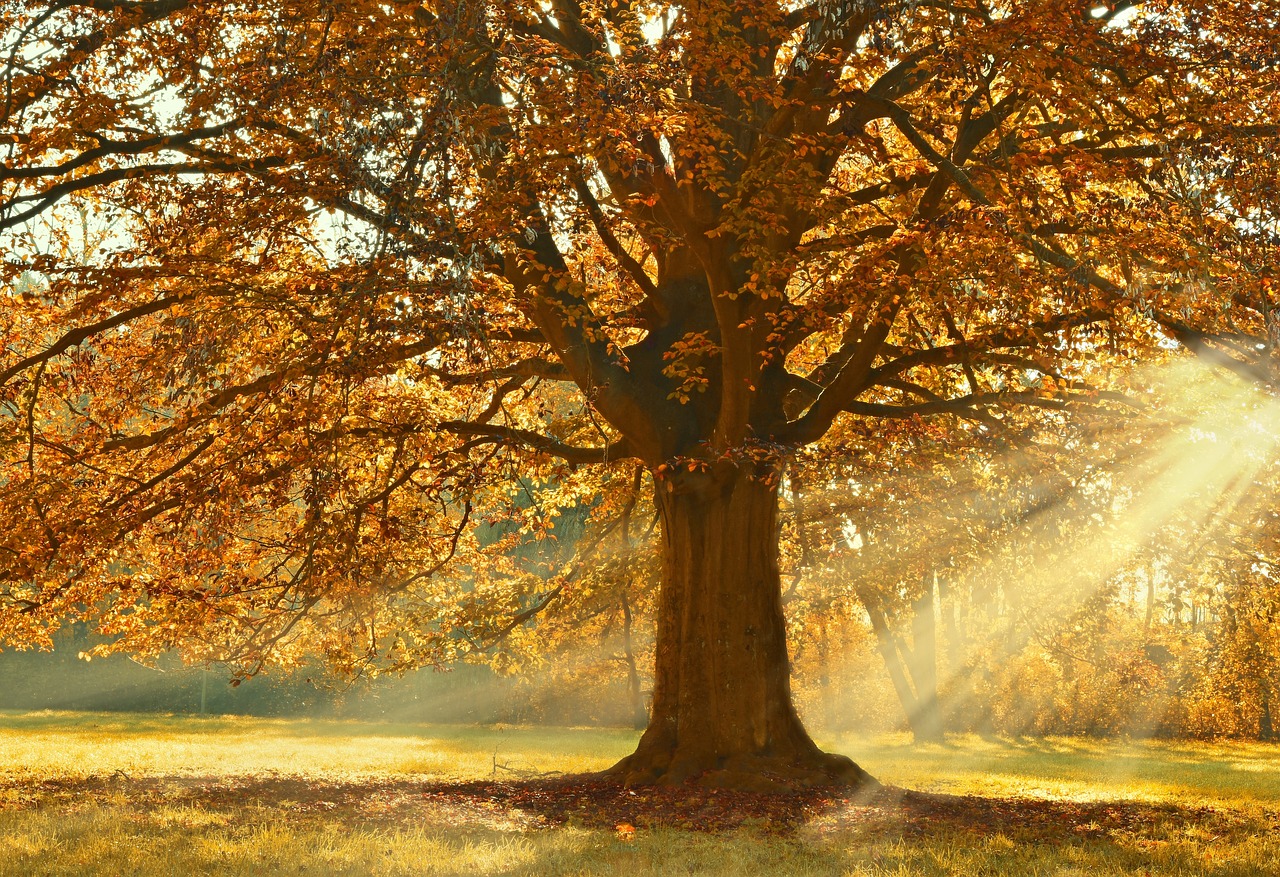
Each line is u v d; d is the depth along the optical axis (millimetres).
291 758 20953
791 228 12703
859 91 11617
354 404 13977
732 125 13383
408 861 8258
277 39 10844
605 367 13547
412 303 10375
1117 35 11555
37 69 11820
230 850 8547
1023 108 13852
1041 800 14797
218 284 12141
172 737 28484
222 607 15688
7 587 17156
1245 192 10297
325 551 14586
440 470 14852
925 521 19625
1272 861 9758
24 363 13000
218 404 13266
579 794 13375
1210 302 10258
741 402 12953
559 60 10758
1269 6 11094
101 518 13500
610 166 11328
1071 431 15461
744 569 14133
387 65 10734
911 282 11148
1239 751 35094
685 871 8336
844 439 17719
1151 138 12305
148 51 12391
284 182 11359
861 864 8922
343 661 19266
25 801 11617
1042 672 40719
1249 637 35125
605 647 25438
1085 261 11141
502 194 10867
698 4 11055
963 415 15039
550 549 29891
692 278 14602
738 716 13898
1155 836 11562
